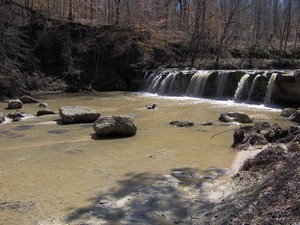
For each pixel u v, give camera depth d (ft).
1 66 83.30
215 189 23.03
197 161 29.53
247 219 16.85
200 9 120.57
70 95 87.40
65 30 104.01
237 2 131.44
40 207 20.77
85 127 45.88
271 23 192.75
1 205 21.11
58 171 27.37
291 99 65.51
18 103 65.10
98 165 28.76
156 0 141.38
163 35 120.16
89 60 102.78
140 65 102.37
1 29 84.23
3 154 32.96
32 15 103.40
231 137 38.55
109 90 98.78
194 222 18.40
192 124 46.83
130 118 40.86
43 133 42.63
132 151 33.14
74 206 20.85
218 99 77.25
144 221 18.88
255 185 21.43
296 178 19.72
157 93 90.02
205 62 111.04
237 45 140.05
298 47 148.66
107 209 20.38
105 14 136.46
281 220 15.65
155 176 25.81
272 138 34.42
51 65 99.09
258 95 70.95
